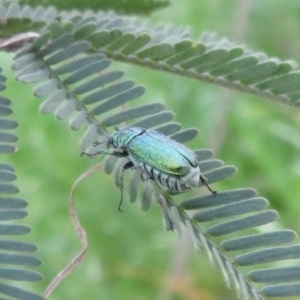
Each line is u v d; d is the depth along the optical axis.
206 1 0.23
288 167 0.20
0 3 0.11
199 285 0.21
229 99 0.20
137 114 0.10
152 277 0.21
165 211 0.10
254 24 0.23
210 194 0.10
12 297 0.09
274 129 0.20
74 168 0.22
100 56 0.10
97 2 0.11
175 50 0.10
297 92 0.10
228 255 0.09
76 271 0.21
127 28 0.11
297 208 0.19
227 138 0.22
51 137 0.21
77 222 0.11
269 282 0.09
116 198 0.22
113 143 0.10
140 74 0.22
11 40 0.10
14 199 0.09
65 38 0.10
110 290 0.21
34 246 0.09
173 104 0.22
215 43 0.11
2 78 0.10
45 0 0.11
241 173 0.21
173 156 0.10
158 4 0.12
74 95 0.10
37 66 0.10
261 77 0.10
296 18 0.23
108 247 0.22
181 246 0.20
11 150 0.09
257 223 0.09
